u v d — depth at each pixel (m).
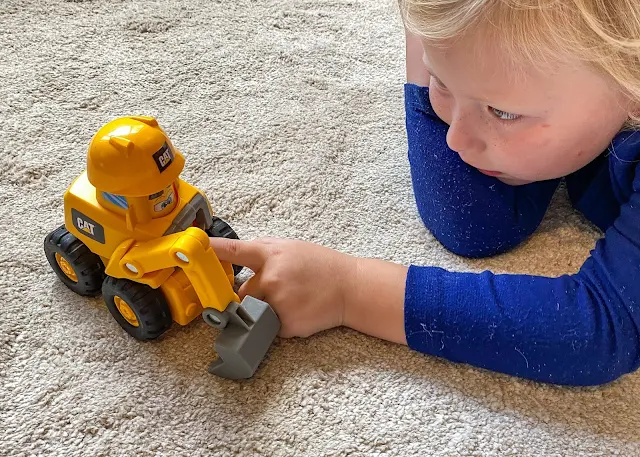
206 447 0.71
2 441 0.71
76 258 0.80
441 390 0.77
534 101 0.67
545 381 0.77
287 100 1.15
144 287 0.76
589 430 0.74
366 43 1.29
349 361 0.79
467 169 0.89
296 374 0.78
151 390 0.76
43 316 0.83
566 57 0.62
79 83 1.16
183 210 0.77
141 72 1.19
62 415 0.73
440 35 0.65
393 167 1.04
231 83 1.18
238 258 0.80
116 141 0.68
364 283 0.79
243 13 1.34
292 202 0.98
